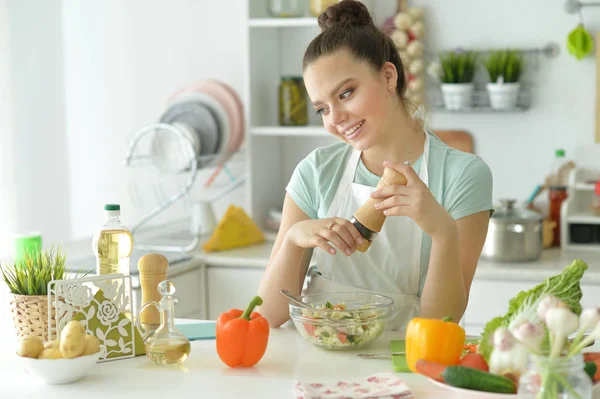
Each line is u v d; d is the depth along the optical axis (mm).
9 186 3662
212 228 3389
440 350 1331
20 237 2904
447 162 1858
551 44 3145
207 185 3477
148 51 3627
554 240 3131
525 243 2818
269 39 3424
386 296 1696
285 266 1777
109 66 3693
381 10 3312
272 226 3377
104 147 3738
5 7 3584
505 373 1243
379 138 1769
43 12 3707
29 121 3709
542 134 3195
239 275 2984
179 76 3590
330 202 1958
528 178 3227
